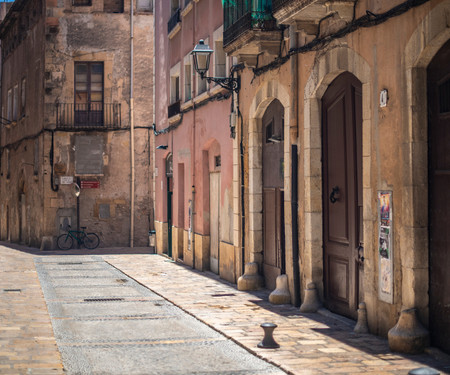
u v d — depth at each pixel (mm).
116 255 25188
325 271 11469
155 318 11344
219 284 15555
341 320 10477
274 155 13727
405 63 8625
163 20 24219
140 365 8023
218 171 17531
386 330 9125
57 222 29078
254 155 14469
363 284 10227
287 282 12406
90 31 29469
